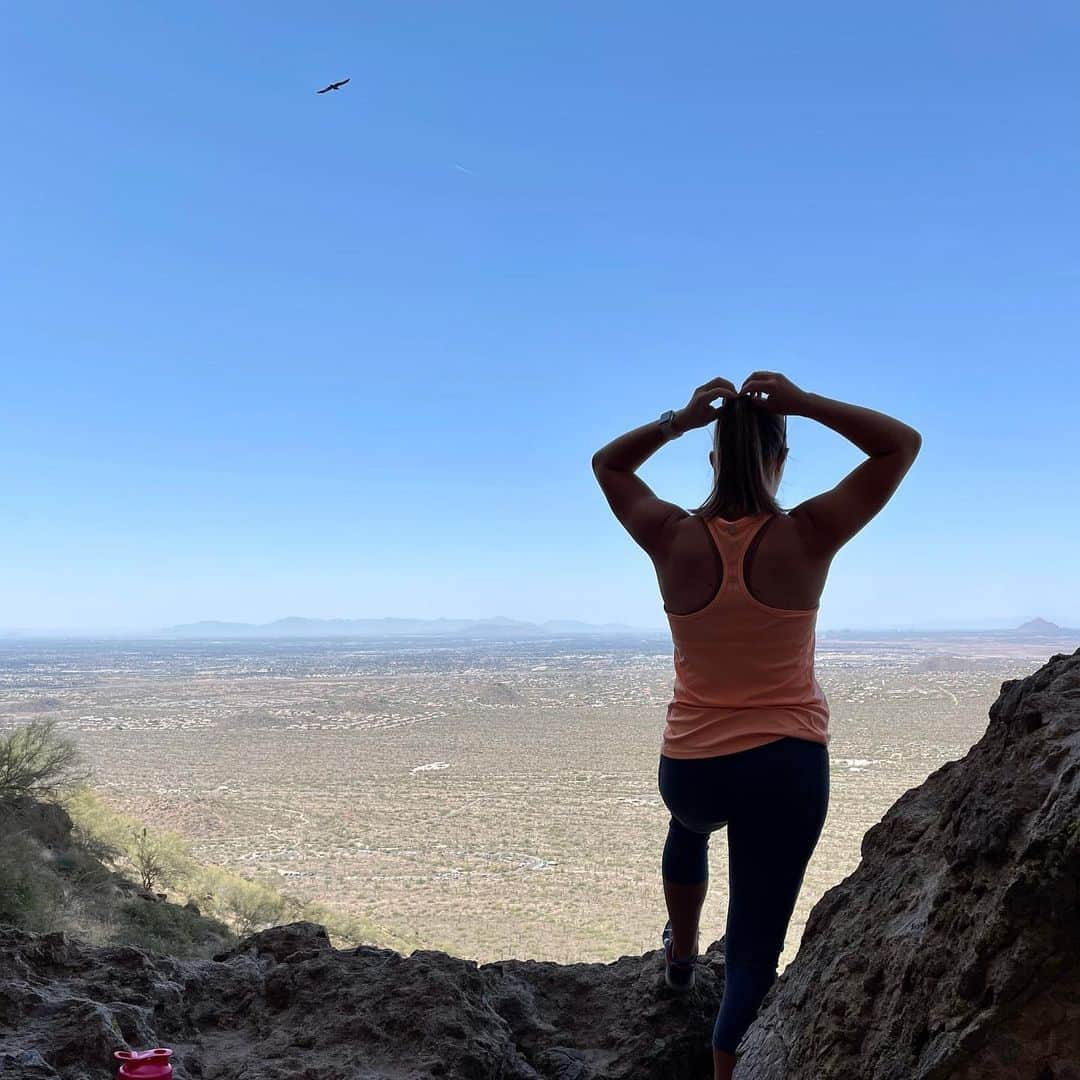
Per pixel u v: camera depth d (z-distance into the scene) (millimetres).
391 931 28141
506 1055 2707
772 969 2361
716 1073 2371
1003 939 1490
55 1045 2363
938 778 2461
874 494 2283
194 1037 2746
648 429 2547
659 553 2498
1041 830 1455
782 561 2326
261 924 19875
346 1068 2490
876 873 2250
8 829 18078
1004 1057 1480
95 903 16750
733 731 2352
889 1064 1663
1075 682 1862
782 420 2506
